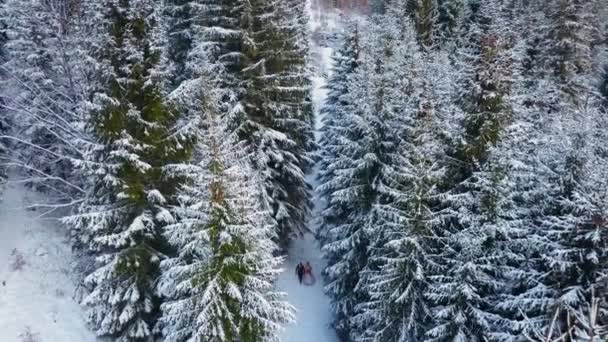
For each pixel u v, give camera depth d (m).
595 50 34.09
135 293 15.41
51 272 20.17
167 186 16.19
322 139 30.81
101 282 15.62
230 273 12.95
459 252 15.41
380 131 19.50
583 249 12.75
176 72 25.73
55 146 22.59
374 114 19.47
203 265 13.01
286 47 21.77
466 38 30.06
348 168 20.20
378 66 22.31
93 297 15.44
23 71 22.20
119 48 14.96
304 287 24.78
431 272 16.25
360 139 20.06
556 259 12.98
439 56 27.03
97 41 14.90
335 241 20.59
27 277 19.55
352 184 19.98
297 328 22.22
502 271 15.01
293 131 22.95
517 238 15.39
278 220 22.94
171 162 16.16
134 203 15.66
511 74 16.14
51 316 18.20
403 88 20.80
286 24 21.41
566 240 13.27
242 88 20.59
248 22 20.58
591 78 30.22
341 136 20.70
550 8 33.44
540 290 13.38
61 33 21.91
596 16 33.72
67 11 22.88
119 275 15.68
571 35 29.89
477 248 14.51
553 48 30.50
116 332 16.59
